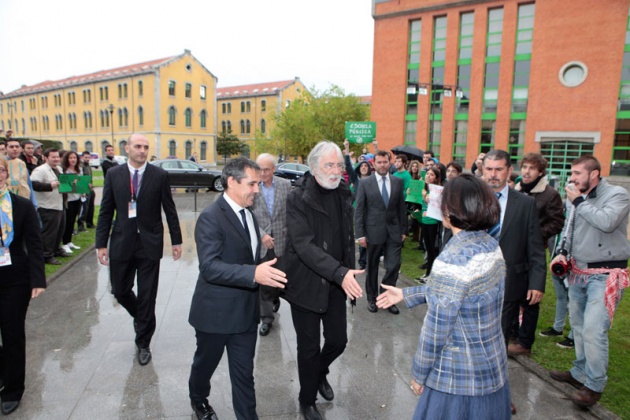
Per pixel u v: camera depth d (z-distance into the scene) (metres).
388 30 29.80
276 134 42.00
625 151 23.12
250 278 2.23
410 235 10.09
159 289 5.55
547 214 3.84
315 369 2.73
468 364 1.72
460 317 1.73
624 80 22.89
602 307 2.94
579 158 3.07
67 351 3.73
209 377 2.65
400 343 4.11
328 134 37.88
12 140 5.30
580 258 3.11
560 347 4.00
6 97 66.56
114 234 3.51
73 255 7.17
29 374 3.32
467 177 1.82
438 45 28.11
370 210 4.89
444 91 23.86
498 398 1.79
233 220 2.51
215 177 19.94
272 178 4.16
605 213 2.84
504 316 2.99
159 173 3.58
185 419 2.80
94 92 52.62
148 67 46.75
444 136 28.20
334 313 2.83
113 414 2.84
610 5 22.75
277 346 3.96
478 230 1.81
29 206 2.85
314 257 2.51
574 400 3.02
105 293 5.32
